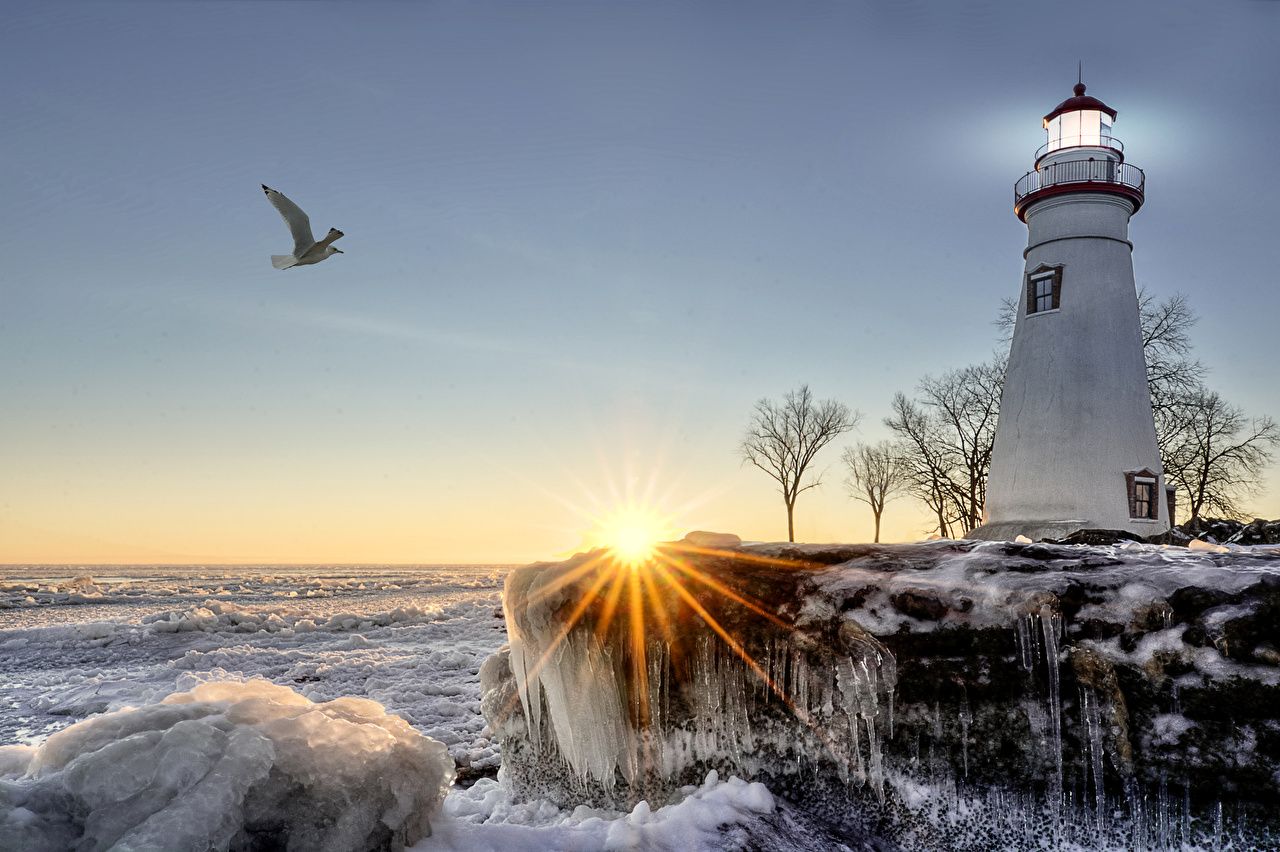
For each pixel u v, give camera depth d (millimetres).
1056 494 26031
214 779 3355
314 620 23438
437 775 4188
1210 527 23953
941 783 4840
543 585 5793
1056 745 4629
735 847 4438
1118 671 4543
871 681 5016
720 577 5617
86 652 17062
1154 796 4398
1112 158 27734
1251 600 4422
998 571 5109
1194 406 36938
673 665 5551
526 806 5824
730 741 5402
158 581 64938
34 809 3230
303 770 3658
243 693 4477
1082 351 26547
